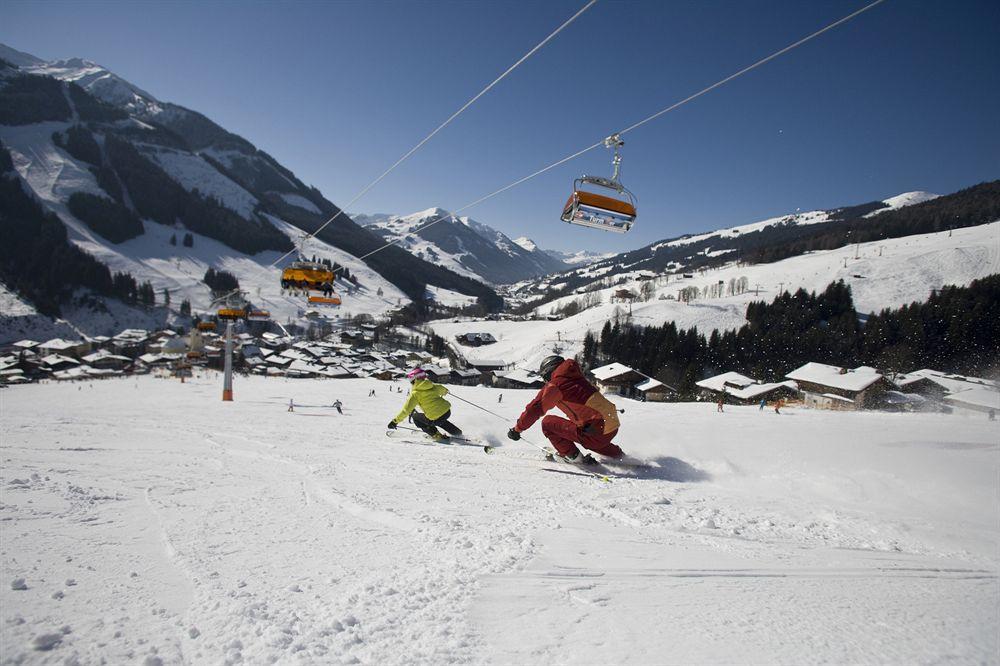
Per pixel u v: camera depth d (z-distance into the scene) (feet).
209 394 123.24
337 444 27.66
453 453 23.73
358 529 10.61
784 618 6.08
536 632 5.63
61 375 238.89
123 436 34.12
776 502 14.62
